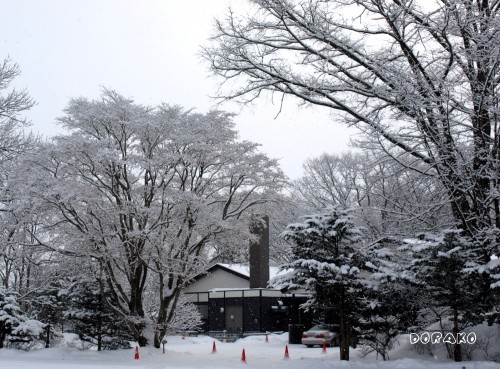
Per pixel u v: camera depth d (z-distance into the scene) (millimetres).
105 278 22047
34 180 20484
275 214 27516
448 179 16625
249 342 36344
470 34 16250
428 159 16812
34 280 26938
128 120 22391
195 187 24109
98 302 23234
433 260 15195
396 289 16062
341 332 16922
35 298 26938
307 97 18125
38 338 22906
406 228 19609
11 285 29953
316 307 17391
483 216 16438
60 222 21719
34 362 17625
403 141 17656
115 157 20531
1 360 18047
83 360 19359
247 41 18422
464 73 16500
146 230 20828
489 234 15664
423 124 16203
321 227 16641
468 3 15695
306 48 17859
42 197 20391
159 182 23578
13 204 21625
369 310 16766
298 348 30312
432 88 16422
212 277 46125
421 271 15469
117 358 20375
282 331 41500
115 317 23422
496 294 15062
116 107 22234
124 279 25344
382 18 16781
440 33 16297
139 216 21297
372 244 18766
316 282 16578
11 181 21484
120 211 21125
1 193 22875
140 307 23109
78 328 23250
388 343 18047
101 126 22641
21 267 28859
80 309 23219
